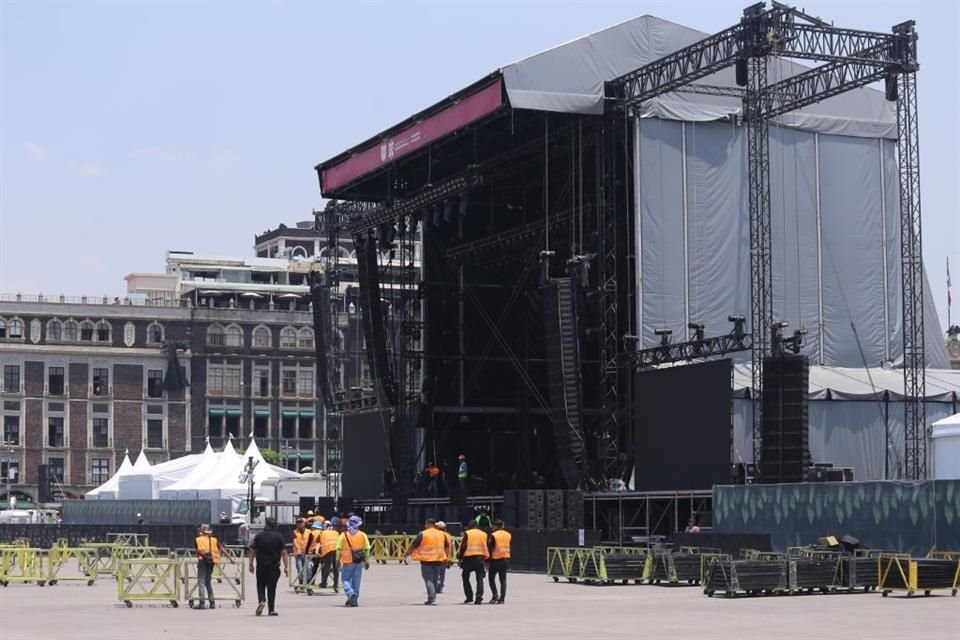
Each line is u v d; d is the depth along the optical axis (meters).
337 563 54.41
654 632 35.38
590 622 38.59
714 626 37.00
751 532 64.19
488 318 109.81
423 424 110.00
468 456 112.31
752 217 86.38
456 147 108.38
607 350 94.19
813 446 91.31
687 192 94.50
